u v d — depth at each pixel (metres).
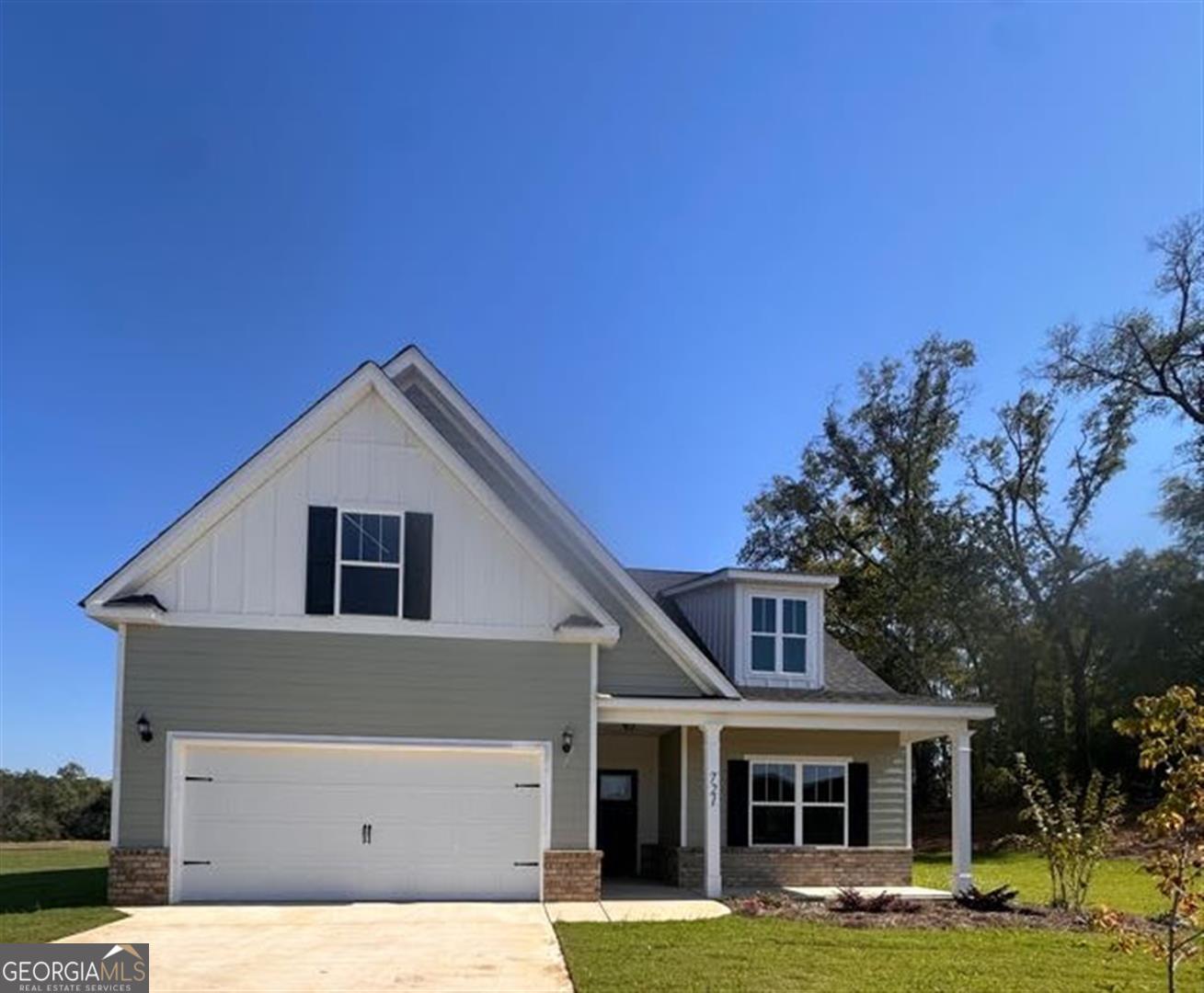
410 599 17.62
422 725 17.44
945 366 46.31
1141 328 39.94
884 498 46.56
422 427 17.92
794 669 21.69
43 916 15.00
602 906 16.92
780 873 20.83
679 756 20.83
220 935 13.73
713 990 10.52
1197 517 39.66
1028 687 42.75
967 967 11.91
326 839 17.09
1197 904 8.81
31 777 43.34
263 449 17.33
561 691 17.92
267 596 17.23
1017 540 43.09
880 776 21.75
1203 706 8.81
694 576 25.95
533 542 18.02
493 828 17.53
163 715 16.77
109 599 16.67
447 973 11.46
